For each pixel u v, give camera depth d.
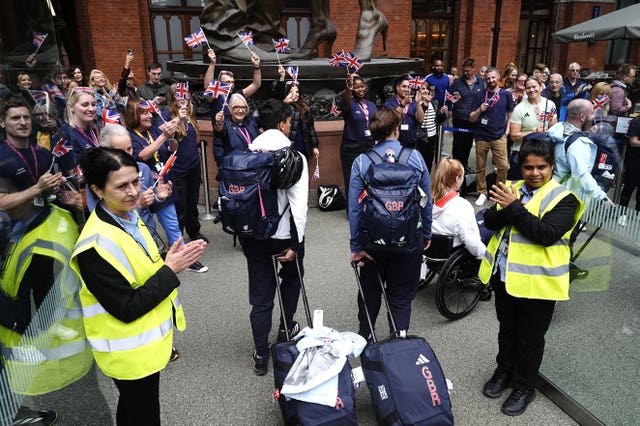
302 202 2.84
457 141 7.52
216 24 6.40
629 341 3.10
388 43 12.34
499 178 6.61
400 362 2.45
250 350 3.49
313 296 4.23
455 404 2.95
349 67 5.47
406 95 5.91
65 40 9.49
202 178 6.43
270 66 6.04
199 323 3.84
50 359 1.98
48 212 1.98
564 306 3.58
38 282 1.90
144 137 4.27
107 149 1.93
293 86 4.99
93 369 2.33
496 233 2.88
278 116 3.06
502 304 2.90
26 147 1.83
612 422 2.71
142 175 3.84
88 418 2.22
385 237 2.59
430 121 7.03
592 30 4.89
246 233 2.81
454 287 4.29
